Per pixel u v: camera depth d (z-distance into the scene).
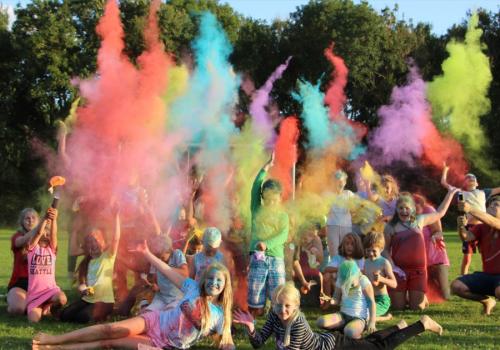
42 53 37.22
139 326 6.62
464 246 11.89
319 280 9.95
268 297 8.17
